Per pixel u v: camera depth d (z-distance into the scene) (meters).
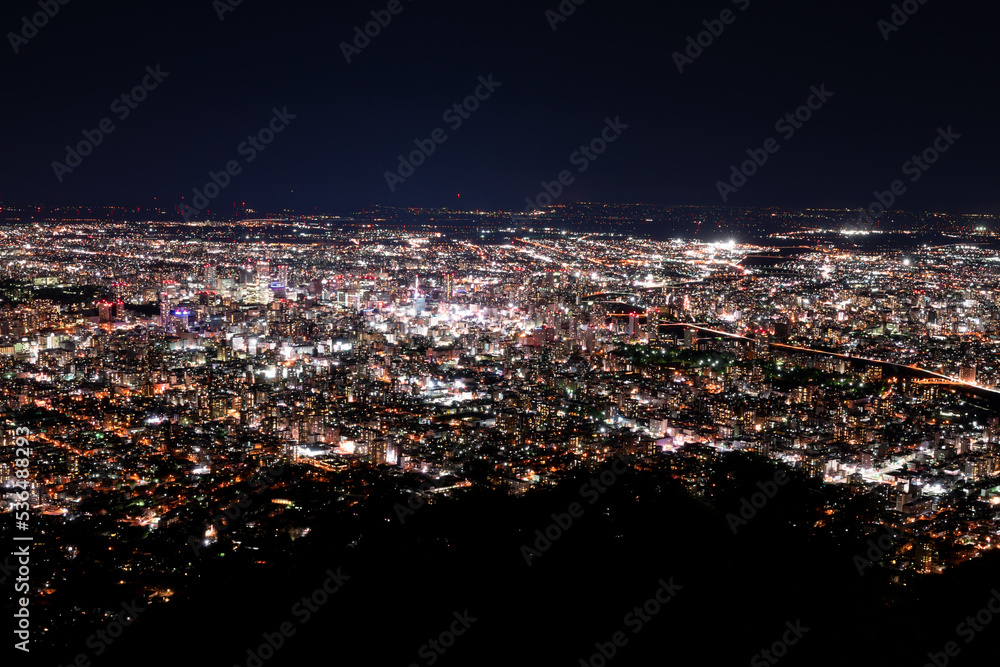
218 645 28.47
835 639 25.61
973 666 24.16
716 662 24.52
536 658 25.39
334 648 27.11
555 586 29.19
